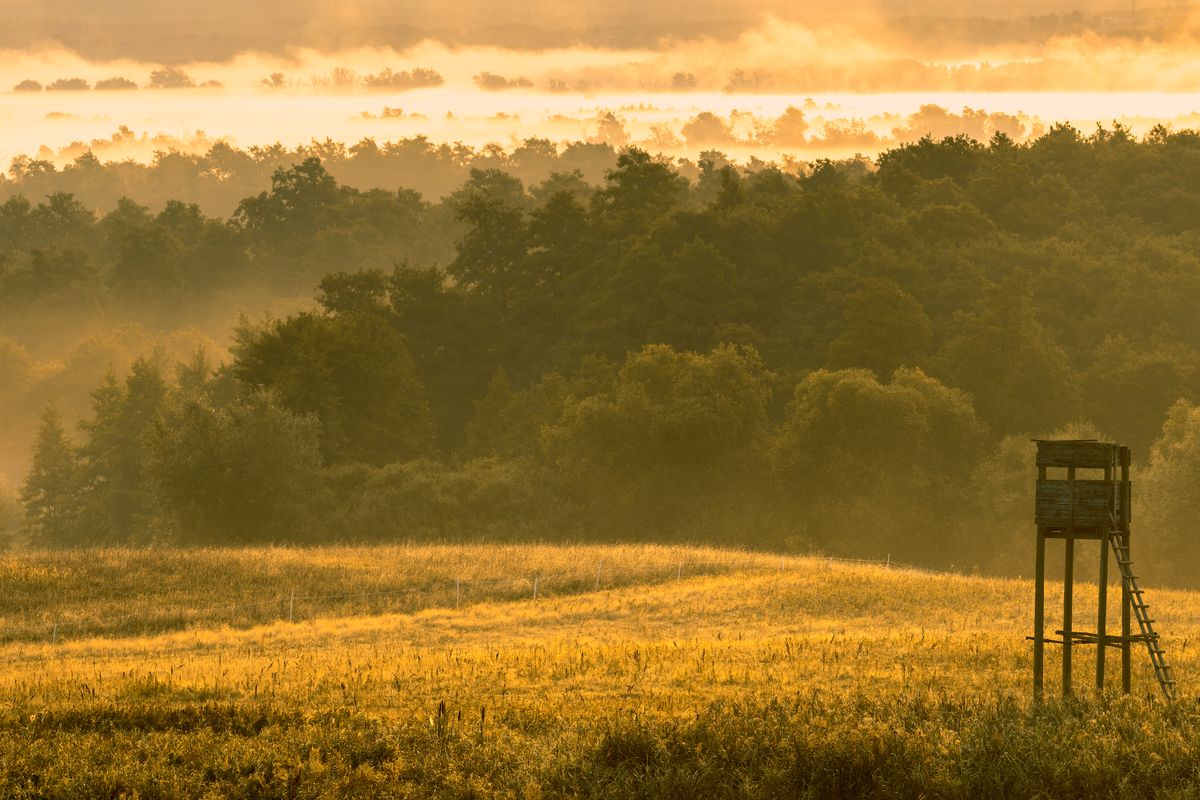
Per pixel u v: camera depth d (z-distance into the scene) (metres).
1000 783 38.84
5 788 39.97
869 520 174.75
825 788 39.28
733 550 137.25
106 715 48.75
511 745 43.84
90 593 101.31
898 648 66.50
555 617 87.88
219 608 96.25
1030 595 93.88
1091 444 50.31
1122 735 41.81
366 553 122.62
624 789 39.47
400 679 58.69
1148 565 159.62
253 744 44.34
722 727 43.09
